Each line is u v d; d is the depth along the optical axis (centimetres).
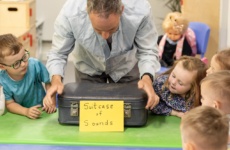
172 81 188
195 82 183
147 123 182
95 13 162
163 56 363
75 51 211
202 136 115
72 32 188
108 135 168
